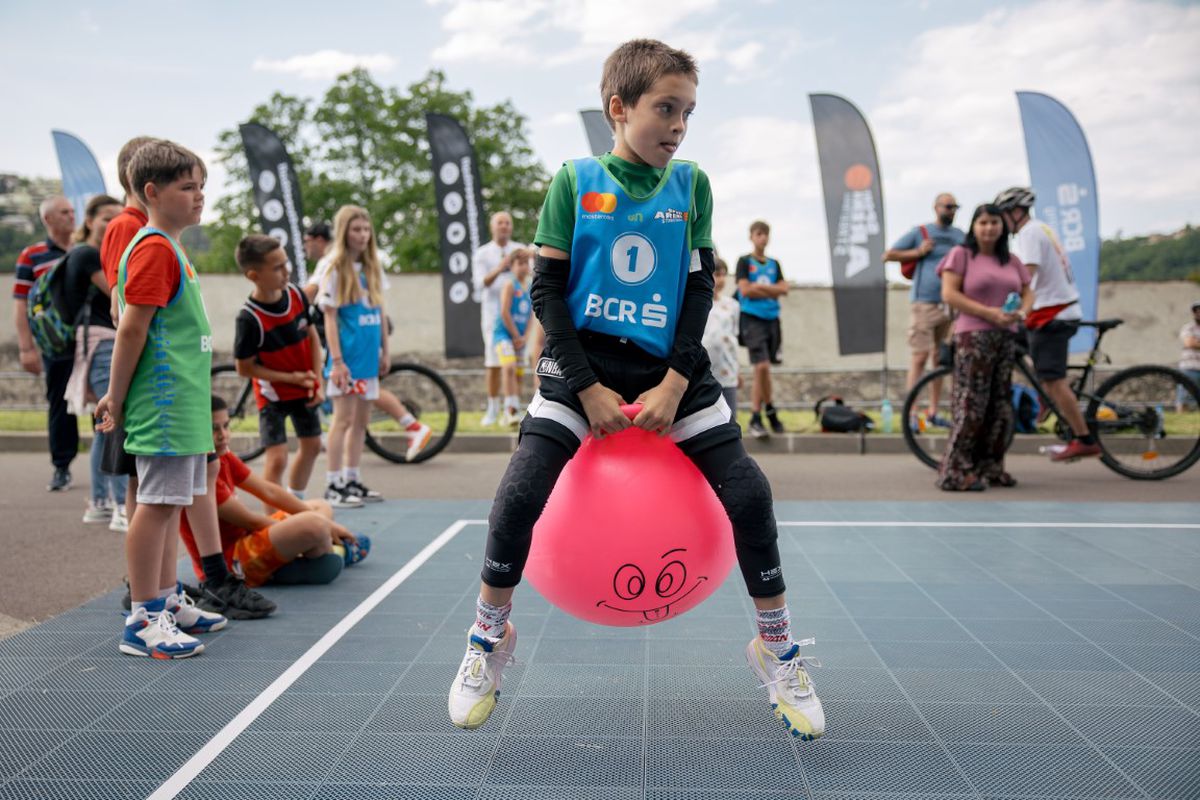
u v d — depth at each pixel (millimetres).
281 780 2307
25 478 7762
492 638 2412
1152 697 2828
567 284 2346
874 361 13336
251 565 4039
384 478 7621
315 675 3041
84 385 4973
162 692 2891
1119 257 21562
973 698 2826
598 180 2297
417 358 13875
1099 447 7312
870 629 3500
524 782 2295
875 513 5844
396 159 29781
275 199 12586
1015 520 5586
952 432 6836
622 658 3188
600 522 2271
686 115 2260
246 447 8797
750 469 2301
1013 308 6469
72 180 13031
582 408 2287
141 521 3197
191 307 3203
